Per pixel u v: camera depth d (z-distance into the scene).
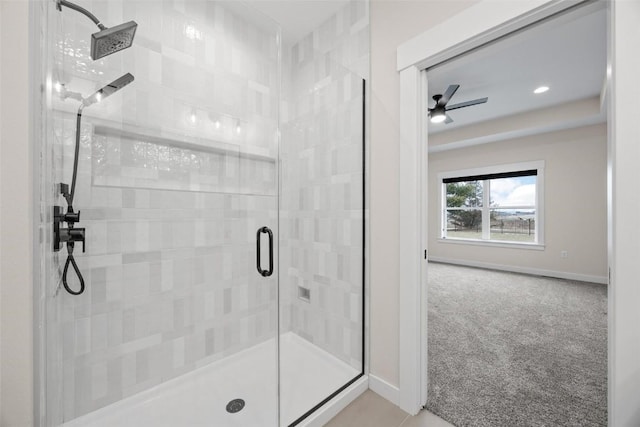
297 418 1.37
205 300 1.69
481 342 2.27
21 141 0.56
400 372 1.51
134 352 1.46
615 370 0.89
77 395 1.28
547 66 3.00
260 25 1.72
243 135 1.78
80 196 1.25
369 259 1.68
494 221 5.46
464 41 1.24
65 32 1.10
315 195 2.00
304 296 2.09
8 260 0.54
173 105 1.54
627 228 0.87
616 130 0.88
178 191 1.58
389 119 1.58
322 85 1.95
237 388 1.58
